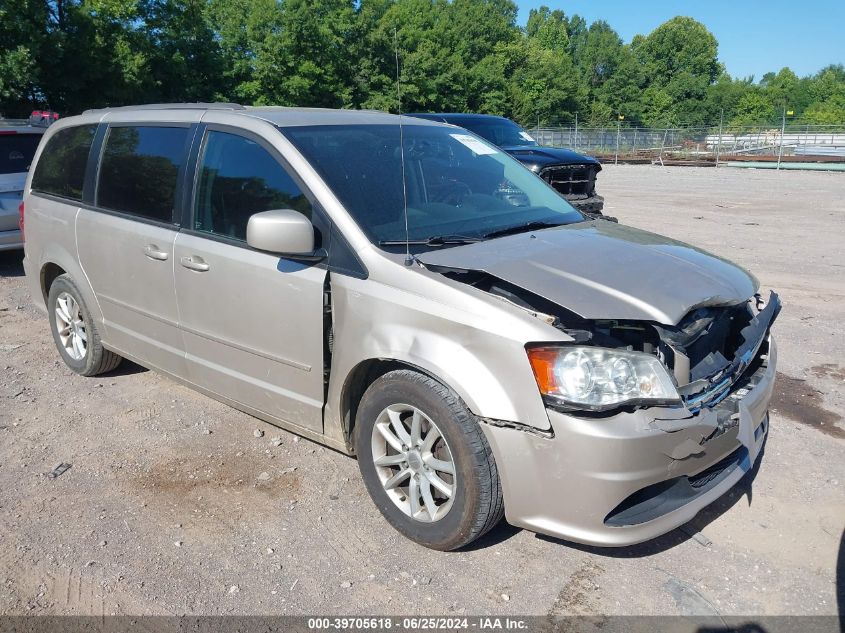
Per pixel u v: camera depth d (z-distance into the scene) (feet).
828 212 46.32
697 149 119.75
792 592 9.71
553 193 14.60
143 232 13.75
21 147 28.22
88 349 16.37
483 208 12.69
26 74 65.72
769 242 34.55
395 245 10.76
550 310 9.89
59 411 15.28
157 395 16.11
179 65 86.69
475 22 187.52
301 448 13.64
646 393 8.92
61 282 16.60
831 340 19.74
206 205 12.78
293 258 11.07
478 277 10.25
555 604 9.49
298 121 12.60
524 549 10.62
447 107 130.11
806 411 15.21
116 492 12.13
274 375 11.97
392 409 10.49
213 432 14.29
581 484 8.89
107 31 75.66
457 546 10.24
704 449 9.41
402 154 11.59
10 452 13.50
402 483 10.89
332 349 11.00
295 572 10.12
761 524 11.21
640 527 9.15
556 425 8.88
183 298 13.12
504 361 9.16
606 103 262.06
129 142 14.73
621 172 91.35
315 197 11.21
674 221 42.01
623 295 9.37
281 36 99.81
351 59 108.27
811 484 12.32
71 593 9.67
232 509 11.64
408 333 9.95
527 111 192.13
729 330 11.12
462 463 9.61
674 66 316.19
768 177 79.51
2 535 10.92
